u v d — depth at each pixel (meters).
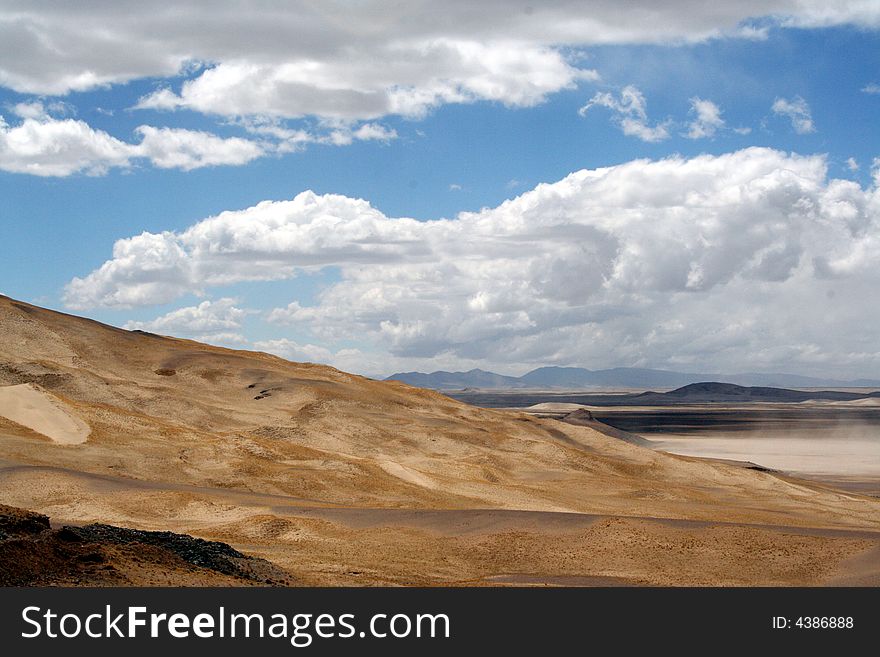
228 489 72.50
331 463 85.44
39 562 27.78
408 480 85.19
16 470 64.50
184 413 106.12
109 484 64.25
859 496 107.50
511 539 51.72
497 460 108.25
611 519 53.94
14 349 115.94
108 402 103.88
